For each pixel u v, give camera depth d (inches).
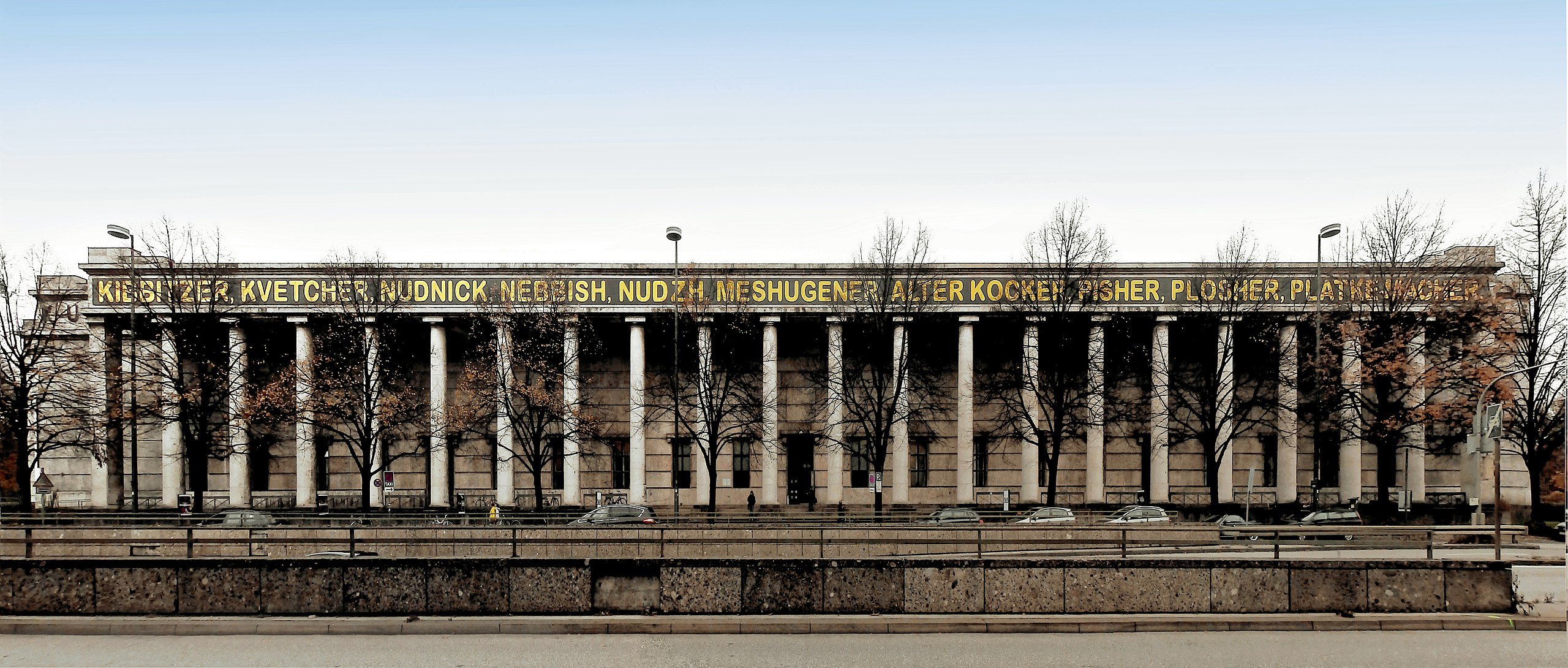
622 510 1438.2
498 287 2000.5
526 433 1945.1
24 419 1774.1
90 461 2124.8
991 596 696.4
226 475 2150.6
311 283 1993.1
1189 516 1860.2
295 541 812.6
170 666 581.9
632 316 2011.6
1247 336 2007.9
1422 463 1974.7
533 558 699.4
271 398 1851.6
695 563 698.8
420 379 2192.4
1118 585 697.0
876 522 1510.8
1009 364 2102.6
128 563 690.2
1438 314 1716.3
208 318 1913.1
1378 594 693.3
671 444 2153.1
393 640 645.9
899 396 1991.9
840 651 613.0
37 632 664.4
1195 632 666.2
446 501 1994.3
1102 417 1983.3
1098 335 1979.6
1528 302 1583.4
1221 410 1961.1
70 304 2119.8
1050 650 614.2
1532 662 578.9
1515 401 1539.1
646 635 663.8
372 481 1991.9
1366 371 1720.0
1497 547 756.6
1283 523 1598.2
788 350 2192.4
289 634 661.3
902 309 1948.8
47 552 1077.8
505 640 645.3
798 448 2182.6
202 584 690.8
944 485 2159.2
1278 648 617.9
